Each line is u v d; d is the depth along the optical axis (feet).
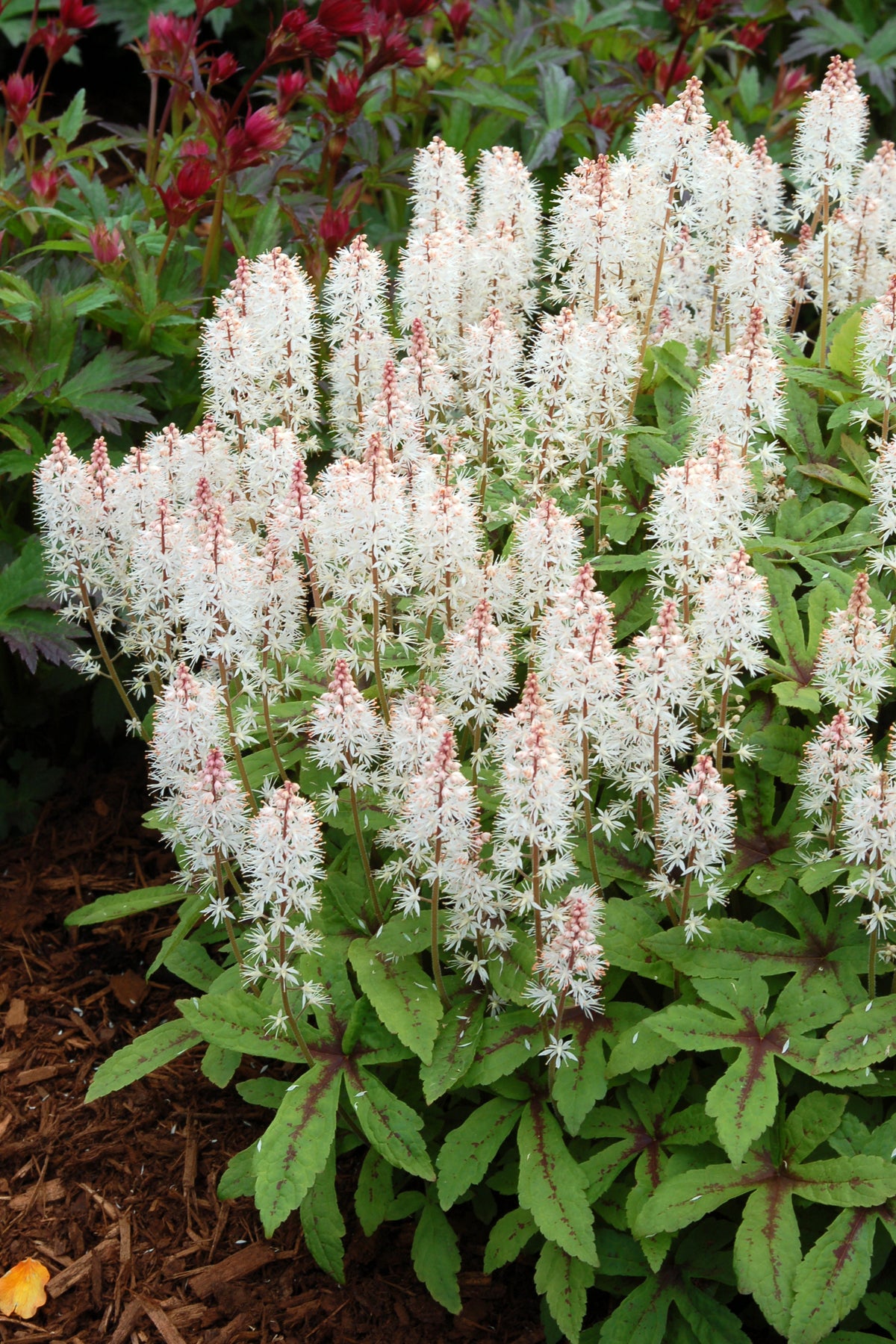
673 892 4.17
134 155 7.88
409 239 4.67
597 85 6.52
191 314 5.23
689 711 4.42
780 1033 4.08
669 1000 4.32
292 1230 4.39
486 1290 4.27
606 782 4.45
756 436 4.72
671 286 4.83
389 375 4.28
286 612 4.28
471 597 4.28
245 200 5.50
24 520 5.32
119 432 4.96
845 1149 4.02
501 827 4.18
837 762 4.10
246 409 4.50
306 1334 4.23
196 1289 4.30
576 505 4.65
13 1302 4.27
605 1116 4.16
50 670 5.34
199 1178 4.48
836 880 4.23
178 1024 4.32
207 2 5.41
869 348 4.51
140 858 5.18
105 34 8.95
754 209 4.78
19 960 4.93
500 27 6.50
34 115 5.74
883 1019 4.05
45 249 5.34
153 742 4.25
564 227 4.65
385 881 4.39
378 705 4.45
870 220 4.98
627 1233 4.12
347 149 5.78
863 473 4.70
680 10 5.90
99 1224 4.42
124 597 4.58
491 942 4.16
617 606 4.58
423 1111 4.33
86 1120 4.60
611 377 4.50
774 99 6.46
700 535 4.17
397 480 4.11
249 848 4.21
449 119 6.22
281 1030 4.18
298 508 4.20
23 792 5.31
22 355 5.05
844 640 4.14
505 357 4.43
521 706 3.92
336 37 5.25
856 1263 3.91
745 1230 3.95
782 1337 4.13
